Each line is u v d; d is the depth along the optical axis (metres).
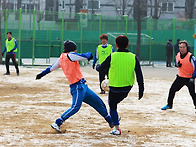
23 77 27.39
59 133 10.70
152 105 16.27
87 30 43.44
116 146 9.42
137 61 10.45
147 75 31.67
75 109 10.77
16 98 17.59
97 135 10.57
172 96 15.04
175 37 46.12
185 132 11.24
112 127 11.12
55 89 21.28
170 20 46.38
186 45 14.82
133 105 16.11
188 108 15.63
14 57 28.36
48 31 42.81
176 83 14.95
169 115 13.98
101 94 19.66
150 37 45.12
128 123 12.37
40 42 41.22
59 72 32.22
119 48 10.59
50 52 41.94
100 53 19.47
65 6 84.94
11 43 28.17
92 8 79.94
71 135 10.47
